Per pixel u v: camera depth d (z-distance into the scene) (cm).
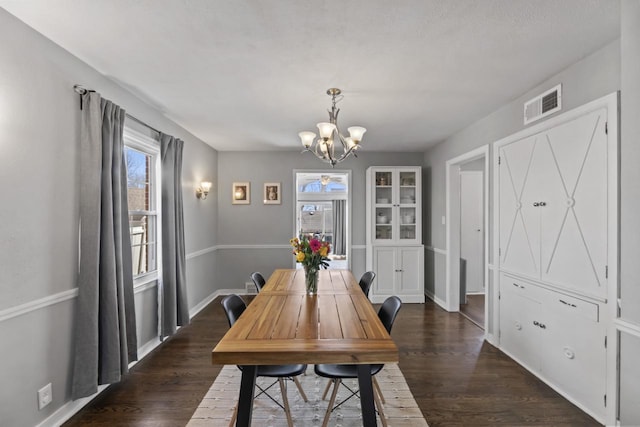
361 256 552
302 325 192
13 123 178
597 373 213
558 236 247
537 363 270
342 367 201
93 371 223
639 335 156
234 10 173
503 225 319
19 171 181
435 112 342
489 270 347
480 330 380
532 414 221
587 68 223
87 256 225
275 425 209
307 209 841
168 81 264
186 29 191
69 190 217
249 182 549
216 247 541
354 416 219
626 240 164
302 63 234
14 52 178
